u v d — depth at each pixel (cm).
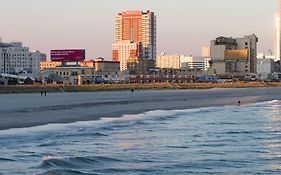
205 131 6925
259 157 4634
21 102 15062
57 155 4584
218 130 7075
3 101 15750
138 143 5578
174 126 7656
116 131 6838
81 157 4350
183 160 4434
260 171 3984
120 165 4147
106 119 8788
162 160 4422
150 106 12962
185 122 8388
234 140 5903
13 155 4522
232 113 10638
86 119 8731
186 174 3834
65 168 3909
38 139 5759
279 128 7350
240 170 4016
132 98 17850
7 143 5359
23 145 5222
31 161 4209
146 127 7462
